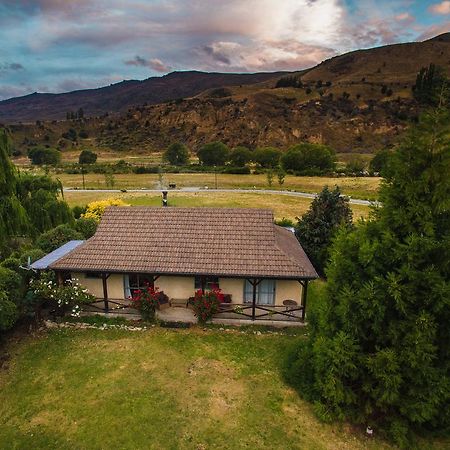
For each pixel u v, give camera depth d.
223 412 11.96
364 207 48.41
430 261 10.19
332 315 11.70
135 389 12.95
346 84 184.00
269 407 12.22
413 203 10.21
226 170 90.50
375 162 77.44
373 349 11.30
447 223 10.23
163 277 18.50
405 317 10.45
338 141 142.38
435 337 10.19
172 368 14.10
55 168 100.75
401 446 10.62
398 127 141.75
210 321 17.44
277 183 72.50
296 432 11.24
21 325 17.00
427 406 10.20
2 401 12.44
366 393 11.37
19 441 10.85
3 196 23.16
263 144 146.25
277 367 14.29
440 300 9.73
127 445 10.67
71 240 23.06
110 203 34.53
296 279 16.73
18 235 24.31
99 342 15.79
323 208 24.47
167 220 19.50
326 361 11.28
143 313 17.39
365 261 10.73
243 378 13.62
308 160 87.06
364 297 10.38
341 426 11.52
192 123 177.12
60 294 16.69
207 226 19.09
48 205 27.53
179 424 11.45
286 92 182.75
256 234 18.61
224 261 17.34
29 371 13.91
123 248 18.16
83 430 11.21
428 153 10.20
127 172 93.06
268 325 17.30
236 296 18.55
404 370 10.39
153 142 172.12
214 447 10.65
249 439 10.95
